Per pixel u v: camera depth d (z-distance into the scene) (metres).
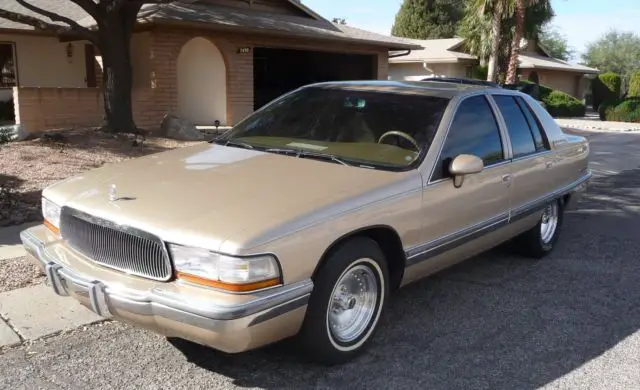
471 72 32.03
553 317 4.75
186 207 3.46
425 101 4.78
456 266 5.95
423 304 4.95
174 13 15.46
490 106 5.17
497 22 24.22
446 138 4.49
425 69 32.06
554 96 32.31
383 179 3.99
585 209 8.74
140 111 15.12
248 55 17.38
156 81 15.42
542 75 37.53
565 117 32.38
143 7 15.93
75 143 11.22
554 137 6.02
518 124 5.50
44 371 3.67
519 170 5.27
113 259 3.49
